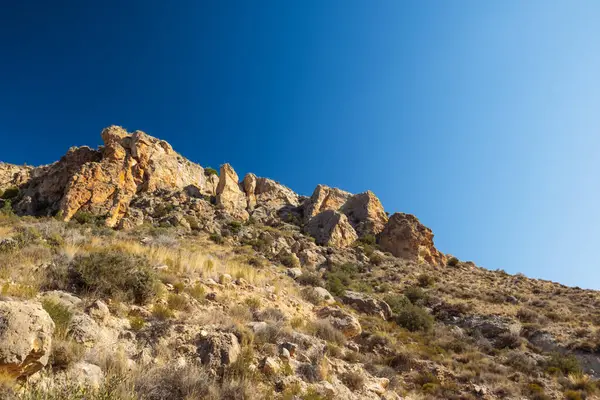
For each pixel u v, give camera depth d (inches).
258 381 294.8
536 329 761.6
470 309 913.5
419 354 548.4
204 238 1341.0
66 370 218.7
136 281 364.5
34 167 2188.7
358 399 343.0
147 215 1492.4
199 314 373.1
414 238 1722.4
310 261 1343.5
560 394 486.6
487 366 542.3
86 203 1429.6
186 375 258.1
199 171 2140.7
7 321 191.9
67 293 323.3
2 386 176.1
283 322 426.6
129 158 1724.9
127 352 276.4
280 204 2242.9
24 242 457.7
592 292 1160.8
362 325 616.4
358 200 2144.4
